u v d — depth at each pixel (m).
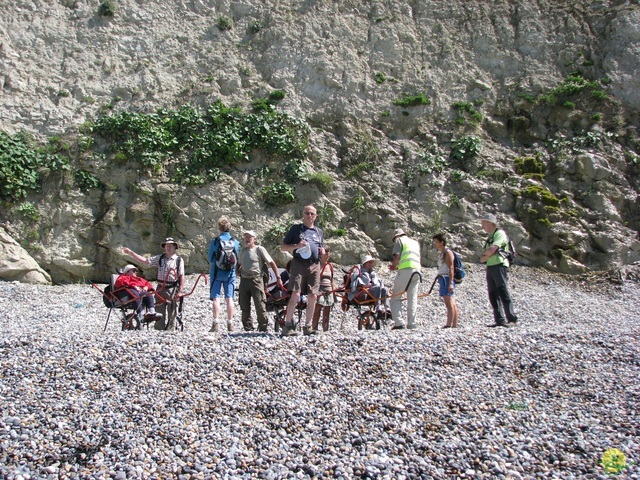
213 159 16.98
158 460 5.68
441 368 7.56
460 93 19.16
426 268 16.31
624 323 11.98
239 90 18.59
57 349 7.73
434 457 5.82
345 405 6.64
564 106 18.45
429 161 17.66
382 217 16.86
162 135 17.05
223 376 7.14
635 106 18.61
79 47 19.03
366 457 5.77
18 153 16.30
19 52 18.53
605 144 17.83
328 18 20.14
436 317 13.02
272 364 7.39
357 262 16.33
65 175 16.42
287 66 19.22
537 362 7.87
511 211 16.95
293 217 16.64
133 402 6.60
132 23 19.73
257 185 16.94
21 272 15.12
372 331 9.23
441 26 20.33
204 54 19.41
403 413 6.52
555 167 17.62
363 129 18.34
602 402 6.94
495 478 5.53
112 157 16.77
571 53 19.53
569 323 12.08
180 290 10.43
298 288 8.61
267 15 20.25
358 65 19.39
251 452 5.85
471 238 16.56
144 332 8.84
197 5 20.45
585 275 15.88
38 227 15.88
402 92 19.12
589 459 5.82
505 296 10.34
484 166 17.69
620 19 19.69
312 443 5.99
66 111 17.77
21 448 5.80
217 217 16.34
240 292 9.71
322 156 17.72
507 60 19.70
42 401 6.57
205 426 6.23
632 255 16.22
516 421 6.45
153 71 18.86
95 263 15.88
